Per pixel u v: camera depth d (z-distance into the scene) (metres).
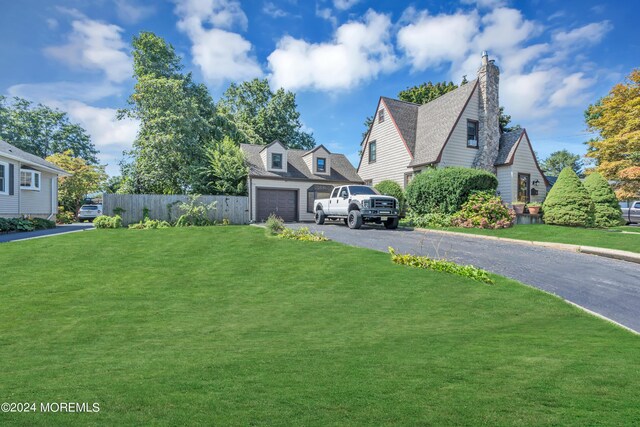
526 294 6.46
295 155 27.67
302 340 4.38
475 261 9.31
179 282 7.48
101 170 39.50
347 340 4.36
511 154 21.48
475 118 22.20
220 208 20.58
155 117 25.03
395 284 7.09
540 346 4.03
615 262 9.40
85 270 8.34
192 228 15.86
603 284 7.35
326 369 3.35
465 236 13.94
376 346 4.10
